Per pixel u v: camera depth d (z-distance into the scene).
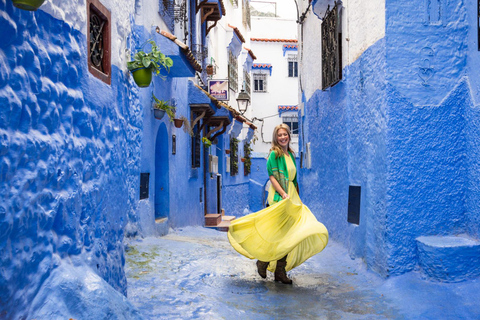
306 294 5.11
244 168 27.08
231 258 6.84
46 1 2.83
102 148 3.91
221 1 15.30
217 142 18.23
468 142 5.48
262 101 30.88
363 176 6.66
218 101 14.00
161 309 4.20
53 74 2.96
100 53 4.02
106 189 4.02
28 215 2.62
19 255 2.55
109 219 4.10
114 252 4.23
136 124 7.96
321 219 9.54
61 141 3.06
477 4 5.19
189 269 5.95
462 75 5.59
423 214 5.52
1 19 2.33
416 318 4.18
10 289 2.46
